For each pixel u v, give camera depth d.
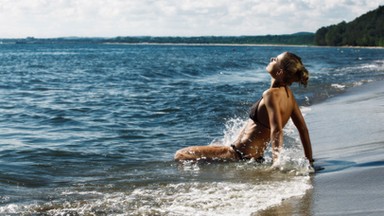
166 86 18.16
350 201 3.73
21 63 43.00
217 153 5.92
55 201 4.17
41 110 11.54
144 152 6.68
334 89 15.09
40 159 6.20
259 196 4.04
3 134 8.24
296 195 4.03
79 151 6.71
